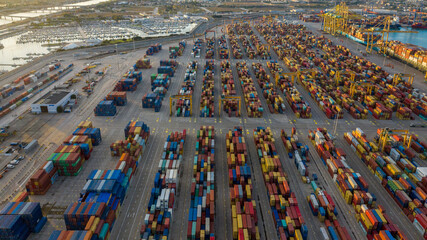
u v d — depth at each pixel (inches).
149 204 3164.4
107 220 2893.7
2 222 2667.3
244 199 3280.0
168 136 4510.3
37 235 2844.5
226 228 2994.6
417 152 4456.2
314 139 4594.0
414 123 5428.2
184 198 3393.2
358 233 2950.3
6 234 2632.9
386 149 4333.2
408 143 4343.0
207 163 3850.9
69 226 2815.0
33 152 4279.0
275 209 3208.7
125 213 3157.0
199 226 2866.6
